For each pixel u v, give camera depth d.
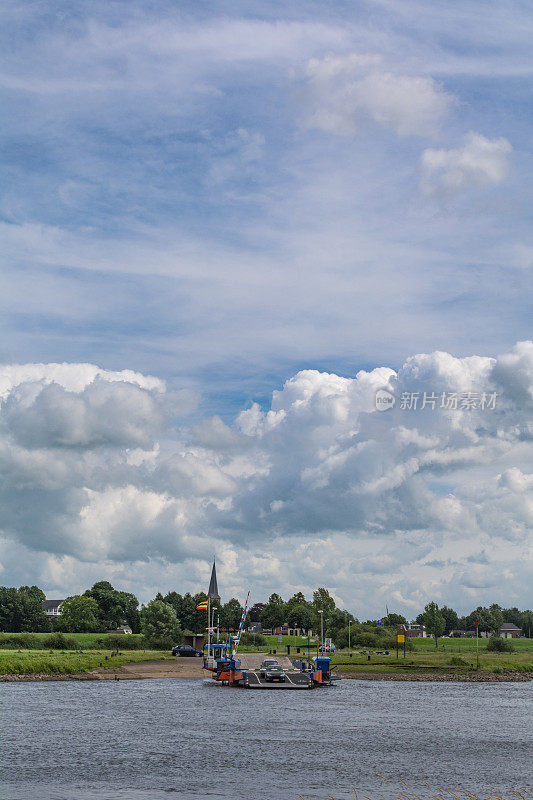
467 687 133.88
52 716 80.75
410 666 163.50
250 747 64.44
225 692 112.94
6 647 176.00
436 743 68.94
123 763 56.41
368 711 92.62
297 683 123.69
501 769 57.06
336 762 58.75
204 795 47.34
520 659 193.25
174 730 72.62
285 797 47.22
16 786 48.59
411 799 47.19
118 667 145.50
